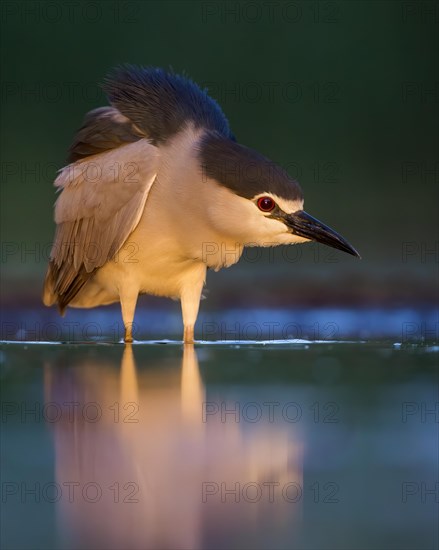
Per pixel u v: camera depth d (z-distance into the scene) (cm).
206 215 1321
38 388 1011
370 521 627
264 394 982
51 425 856
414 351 1298
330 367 1155
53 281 1531
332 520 627
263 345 1391
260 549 575
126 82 1429
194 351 1316
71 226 1441
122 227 1362
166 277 1416
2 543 588
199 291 1433
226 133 1427
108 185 1370
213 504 654
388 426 852
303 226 1306
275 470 725
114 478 708
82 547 579
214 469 723
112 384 1036
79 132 1444
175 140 1355
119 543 584
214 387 1023
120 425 854
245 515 635
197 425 852
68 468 730
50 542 590
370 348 1338
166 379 1066
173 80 1442
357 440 804
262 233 1313
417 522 624
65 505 660
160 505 654
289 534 603
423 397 967
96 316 1791
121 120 1404
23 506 661
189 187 1322
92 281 1480
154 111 1386
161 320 1762
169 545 582
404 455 765
